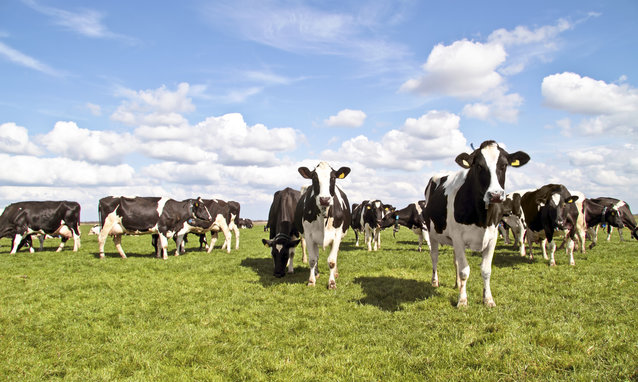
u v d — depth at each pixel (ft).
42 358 16.47
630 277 28.76
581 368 13.15
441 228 24.77
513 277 29.89
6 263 43.68
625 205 61.26
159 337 18.61
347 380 13.56
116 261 44.83
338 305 23.43
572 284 26.66
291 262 35.45
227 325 20.30
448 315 20.29
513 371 13.32
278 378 13.83
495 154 20.53
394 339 17.28
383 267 37.42
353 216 63.52
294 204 35.55
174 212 49.32
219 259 46.34
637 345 14.87
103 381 14.14
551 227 36.09
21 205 56.44
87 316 22.52
